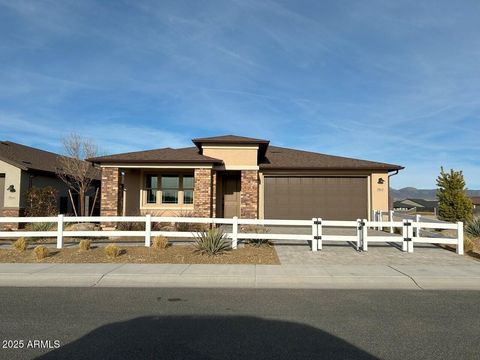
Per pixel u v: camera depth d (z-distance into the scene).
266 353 5.17
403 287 9.25
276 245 14.48
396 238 13.14
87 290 8.87
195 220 13.48
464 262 11.55
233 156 20.64
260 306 7.48
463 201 24.12
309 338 5.73
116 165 19.48
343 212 21.64
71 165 24.95
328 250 13.40
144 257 11.95
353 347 5.38
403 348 5.34
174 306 7.48
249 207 20.45
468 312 7.11
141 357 5.03
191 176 21.62
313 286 9.27
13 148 24.33
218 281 9.62
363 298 8.14
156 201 21.59
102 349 5.29
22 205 20.70
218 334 5.91
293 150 26.00
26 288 9.09
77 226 17.81
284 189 21.80
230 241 13.91
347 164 21.69
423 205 71.56
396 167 21.34
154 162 19.44
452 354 5.14
